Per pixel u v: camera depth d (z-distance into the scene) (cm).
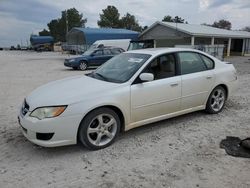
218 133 460
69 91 397
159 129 480
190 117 545
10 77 1294
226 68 573
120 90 409
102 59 1792
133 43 1856
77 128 376
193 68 511
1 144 423
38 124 360
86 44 3164
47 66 2006
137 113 434
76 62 1695
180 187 302
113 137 414
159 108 458
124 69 458
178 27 2786
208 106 548
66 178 324
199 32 2670
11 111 621
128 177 324
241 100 695
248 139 408
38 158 376
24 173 336
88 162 362
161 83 453
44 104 368
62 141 371
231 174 327
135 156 378
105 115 401
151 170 339
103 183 312
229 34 2986
